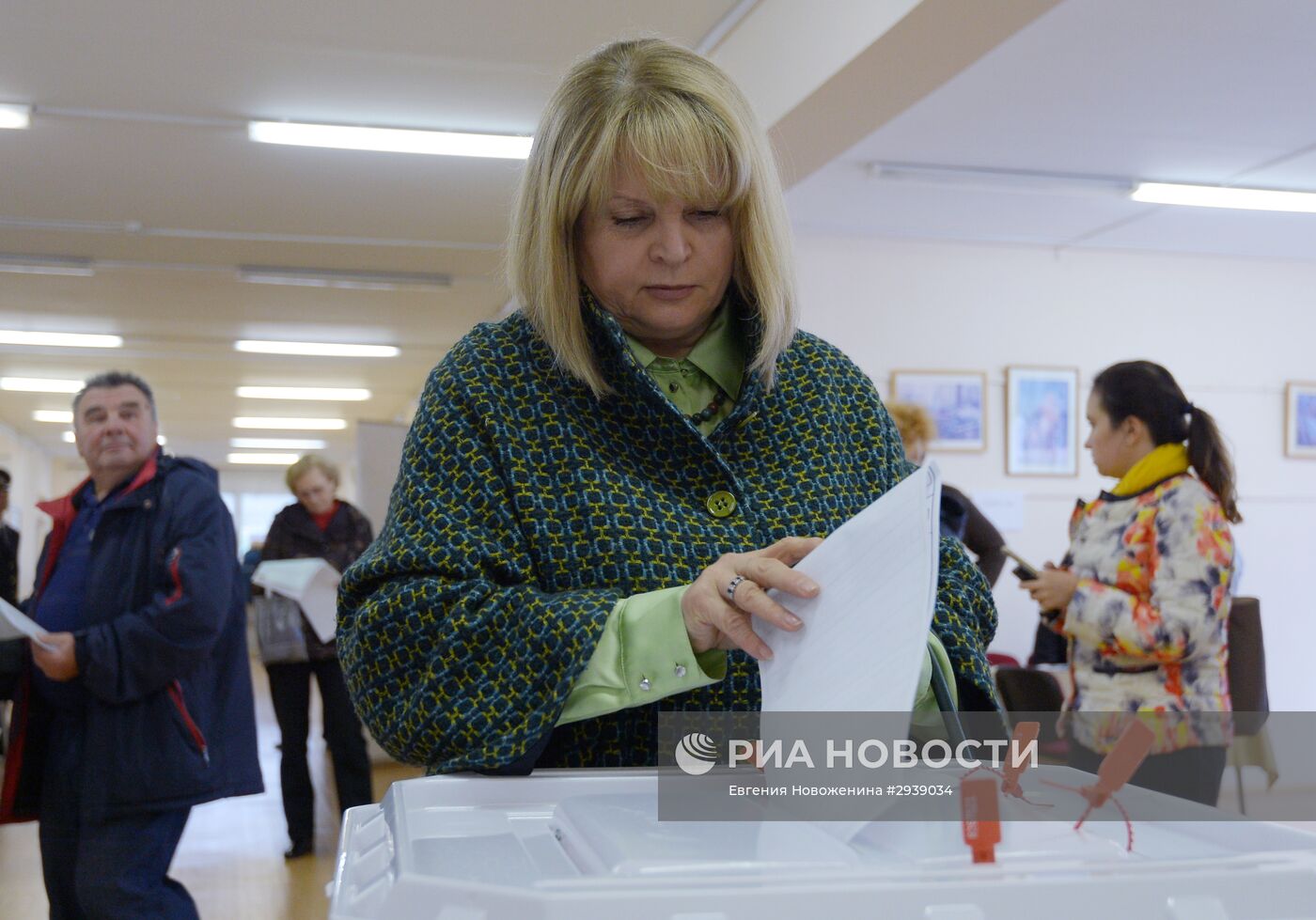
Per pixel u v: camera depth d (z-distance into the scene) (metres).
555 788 0.74
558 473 0.86
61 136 4.93
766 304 0.89
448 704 0.77
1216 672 2.38
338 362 10.68
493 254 6.96
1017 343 6.11
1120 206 5.47
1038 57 3.92
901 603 0.58
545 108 0.89
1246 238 6.03
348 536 5.11
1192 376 6.32
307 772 4.17
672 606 0.75
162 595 2.32
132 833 2.31
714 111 0.83
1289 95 4.25
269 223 6.28
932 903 0.48
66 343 9.66
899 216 5.64
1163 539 2.40
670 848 0.55
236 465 21.84
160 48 4.10
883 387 5.95
